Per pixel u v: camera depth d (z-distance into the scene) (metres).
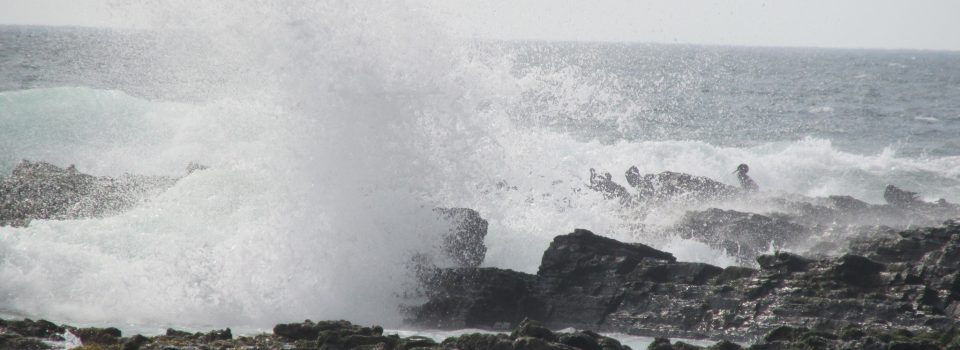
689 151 96.50
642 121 173.62
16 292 47.28
